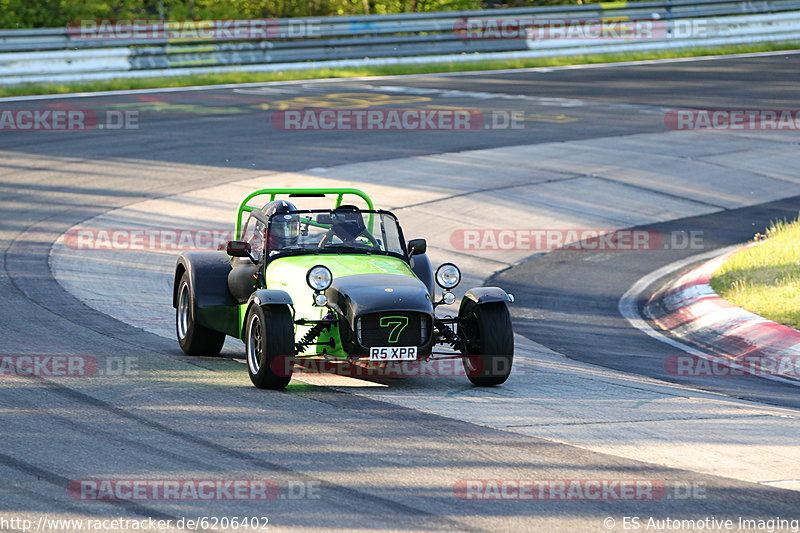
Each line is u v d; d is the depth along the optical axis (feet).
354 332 116.16
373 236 134.31
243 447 95.25
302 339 119.34
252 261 134.31
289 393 116.47
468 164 279.90
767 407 119.34
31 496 81.87
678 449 98.48
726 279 184.75
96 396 112.68
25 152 279.08
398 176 266.16
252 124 317.42
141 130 306.14
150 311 165.17
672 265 211.82
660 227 241.14
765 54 469.16
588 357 147.23
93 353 134.82
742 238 232.53
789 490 87.25
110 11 476.13
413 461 92.17
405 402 113.70
